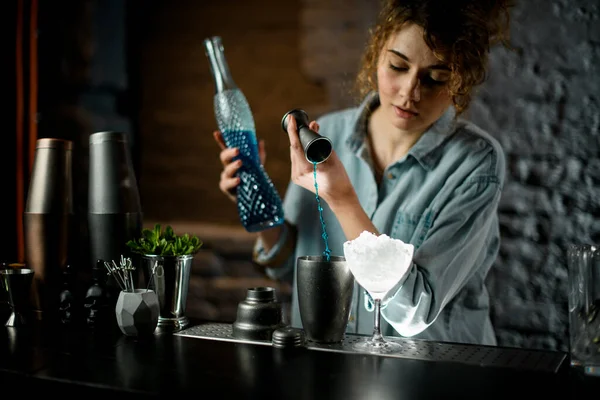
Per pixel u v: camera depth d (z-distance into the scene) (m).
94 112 2.93
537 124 2.30
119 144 1.37
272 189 1.46
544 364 1.04
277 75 3.07
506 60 2.30
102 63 2.90
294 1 3.03
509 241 2.35
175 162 3.21
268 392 0.90
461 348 1.14
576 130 2.26
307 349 1.12
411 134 1.55
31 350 1.11
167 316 1.26
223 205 3.16
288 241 1.69
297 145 1.27
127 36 3.20
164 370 1.00
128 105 3.21
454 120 1.51
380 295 1.14
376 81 1.52
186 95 3.19
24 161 2.28
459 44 1.28
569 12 2.23
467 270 1.39
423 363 1.04
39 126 2.76
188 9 3.17
